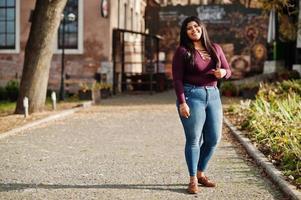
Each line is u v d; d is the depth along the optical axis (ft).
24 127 41.47
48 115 50.01
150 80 89.81
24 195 20.30
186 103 20.10
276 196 20.13
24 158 28.45
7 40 86.02
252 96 73.00
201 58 20.12
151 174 24.21
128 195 20.26
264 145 30.60
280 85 58.95
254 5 127.54
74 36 84.89
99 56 84.48
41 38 51.85
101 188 21.43
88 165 26.45
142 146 33.04
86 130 41.14
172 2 155.53
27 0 84.99
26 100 49.26
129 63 93.76
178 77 19.99
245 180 22.98
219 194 20.43
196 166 20.59
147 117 51.11
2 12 85.87
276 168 23.97
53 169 25.40
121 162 27.35
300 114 33.35
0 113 53.42
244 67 128.77
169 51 131.34
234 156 29.19
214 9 129.90
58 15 52.29
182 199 19.65
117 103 68.95
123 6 98.12
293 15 77.56
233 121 45.14
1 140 35.32
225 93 79.20
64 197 19.99
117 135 38.29
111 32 85.71
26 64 52.16
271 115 38.09
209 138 20.84
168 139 36.32
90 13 84.43
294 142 26.86
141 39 117.29
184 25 20.29
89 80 84.33
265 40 127.95
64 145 33.30
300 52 83.15
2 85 85.51
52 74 84.33
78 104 63.67
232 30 129.29
